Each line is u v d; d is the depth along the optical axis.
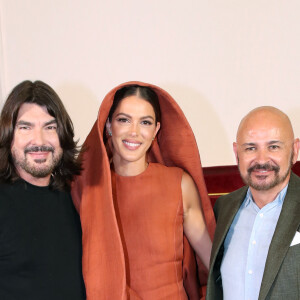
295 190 1.42
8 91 2.72
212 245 1.58
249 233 1.48
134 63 2.73
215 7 2.68
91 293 1.51
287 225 1.36
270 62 2.69
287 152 1.43
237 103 2.73
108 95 1.52
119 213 1.64
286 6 2.65
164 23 2.70
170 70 2.73
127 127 1.59
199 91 2.74
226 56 2.71
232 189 2.45
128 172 1.67
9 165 1.54
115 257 1.48
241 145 1.48
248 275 1.42
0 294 1.39
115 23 2.70
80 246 1.57
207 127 2.76
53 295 1.44
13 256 1.43
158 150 1.77
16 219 1.47
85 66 2.73
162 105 1.64
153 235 1.59
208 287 1.52
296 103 2.70
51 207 1.57
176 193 1.65
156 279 1.57
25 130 1.53
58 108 1.58
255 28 2.68
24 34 2.70
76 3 2.69
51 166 1.55
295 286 1.31
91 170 1.64
